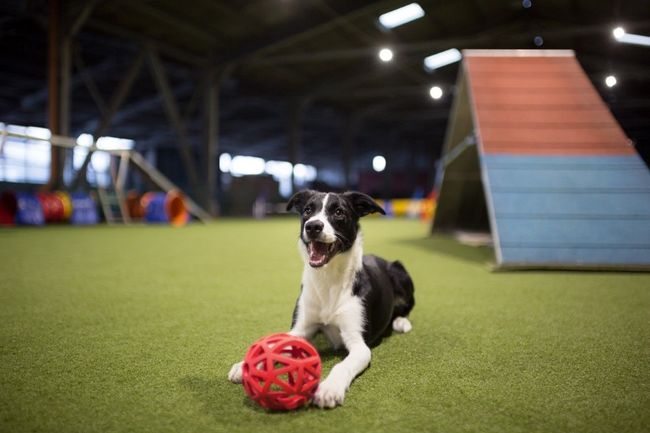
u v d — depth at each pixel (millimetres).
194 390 1954
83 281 4496
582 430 1637
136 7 13562
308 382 1812
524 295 4051
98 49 16672
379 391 1965
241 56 17156
